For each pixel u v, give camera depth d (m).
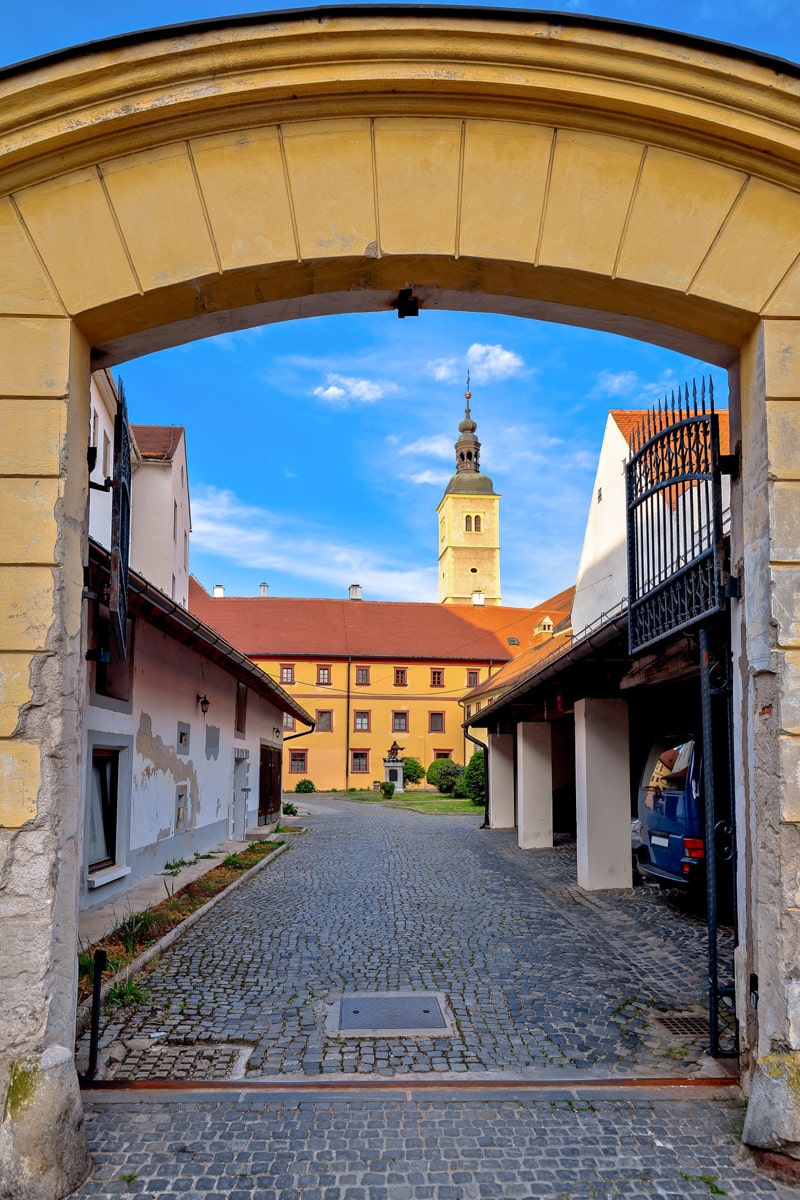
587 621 19.31
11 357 3.92
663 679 8.77
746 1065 4.30
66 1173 3.42
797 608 3.97
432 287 4.35
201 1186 3.47
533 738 17.42
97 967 4.62
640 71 3.91
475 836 20.09
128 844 10.74
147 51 3.79
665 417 5.46
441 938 8.52
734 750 4.61
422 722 58.66
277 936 8.58
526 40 3.85
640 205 4.12
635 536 6.13
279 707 24.38
